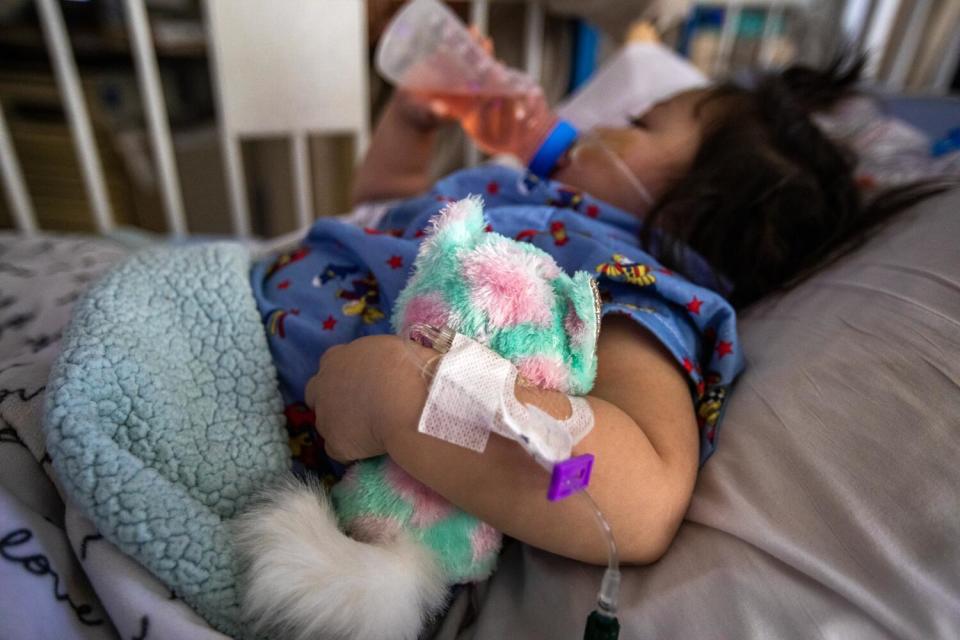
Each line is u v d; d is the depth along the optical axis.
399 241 0.60
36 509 0.43
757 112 0.75
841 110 0.93
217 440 0.47
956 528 0.37
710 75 1.81
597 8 1.29
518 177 0.73
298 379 0.54
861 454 0.42
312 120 1.11
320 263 0.64
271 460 0.48
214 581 0.40
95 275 0.75
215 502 0.45
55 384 0.43
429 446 0.39
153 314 0.52
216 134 1.44
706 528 0.44
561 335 0.43
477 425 0.38
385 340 0.44
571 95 1.53
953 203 0.58
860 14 1.64
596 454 0.39
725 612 0.39
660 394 0.46
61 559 0.40
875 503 0.40
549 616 0.43
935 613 0.36
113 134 1.26
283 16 1.00
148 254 0.59
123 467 0.40
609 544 0.35
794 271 0.64
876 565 0.38
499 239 0.44
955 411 0.41
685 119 0.76
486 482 0.39
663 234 0.64
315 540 0.40
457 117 0.93
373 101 1.34
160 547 0.39
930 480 0.39
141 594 0.39
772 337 0.55
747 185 0.66
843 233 0.65
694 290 0.52
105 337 0.47
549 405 0.40
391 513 0.43
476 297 0.41
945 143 1.11
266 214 1.51
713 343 0.53
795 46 1.77
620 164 0.74
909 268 0.52
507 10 1.37
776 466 0.45
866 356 0.47
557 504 0.39
